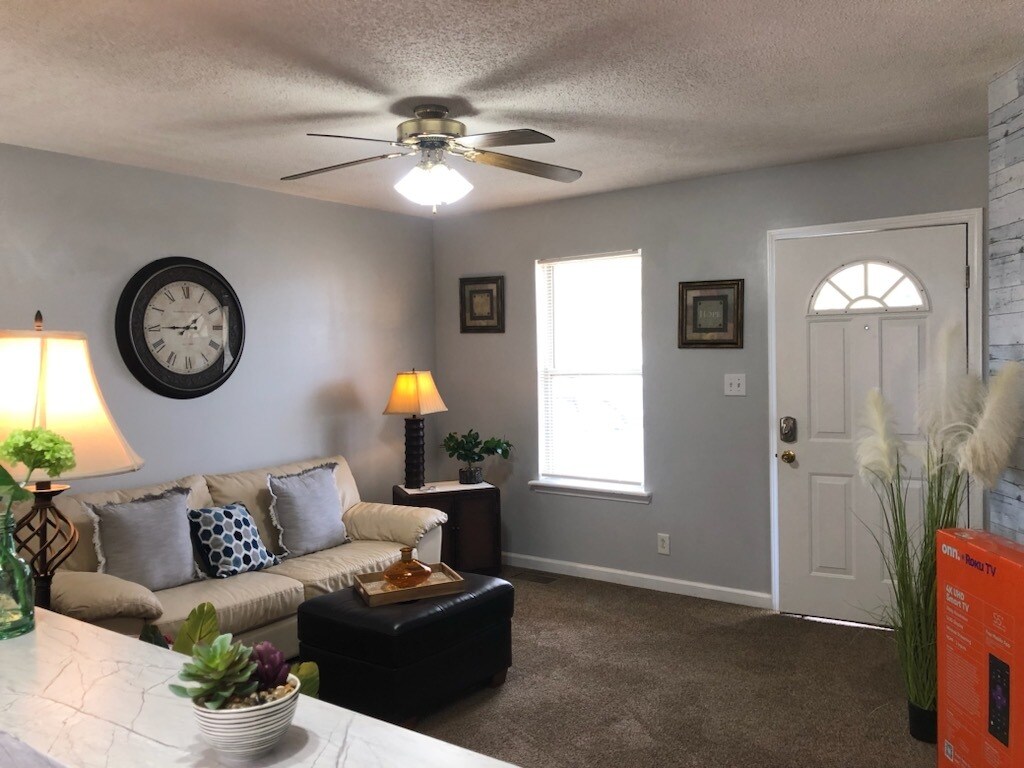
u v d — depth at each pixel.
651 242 4.52
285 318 4.52
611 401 4.83
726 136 3.46
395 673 2.85
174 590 3.35
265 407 4.41
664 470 4.56
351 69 2.53
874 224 3.85
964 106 3.08
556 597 4.50
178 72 2.54
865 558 3.96
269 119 3.05
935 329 3.74
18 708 1.38
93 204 3.63
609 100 2.91
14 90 2.69
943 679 2.47
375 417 5.09
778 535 4.18
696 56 2.47
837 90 2.84
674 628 3.97
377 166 3.86
